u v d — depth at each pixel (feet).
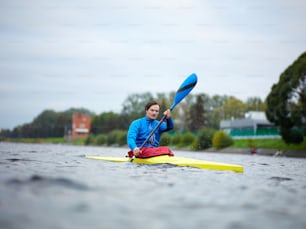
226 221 8.09
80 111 495.82
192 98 296.51
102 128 320.29
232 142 144.66
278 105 115.24
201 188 12.57
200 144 151.23
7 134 416.26
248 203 10.14
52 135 395.34
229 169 21.26
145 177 15.28
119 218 7.96
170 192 11.44
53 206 8.74
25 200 9.21
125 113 304.50
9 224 7.18
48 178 13.10
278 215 8.82
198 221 7.98
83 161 25.16
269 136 151.84
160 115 174.09
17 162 22.77
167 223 7.73
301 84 108.58
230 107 326.85
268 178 17.52
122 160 25.31
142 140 25.25
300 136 116.98
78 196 10.02
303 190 13.23
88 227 7.22
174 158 23.85
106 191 11.05
